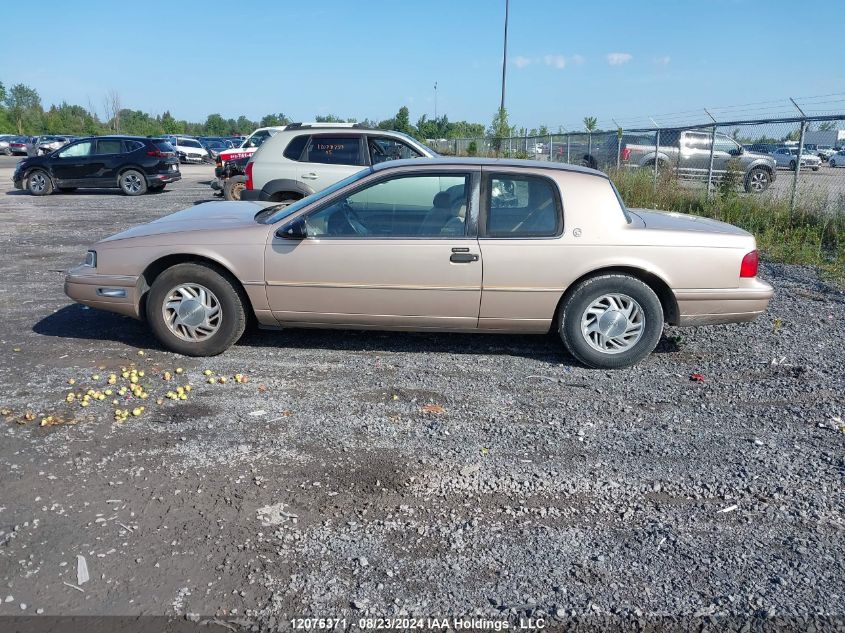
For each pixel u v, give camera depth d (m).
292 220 5.47
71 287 5.83
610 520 3.53
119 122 81.06
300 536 3.34
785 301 7.71
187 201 18.05
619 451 4.22
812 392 5.15
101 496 3.63
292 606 2.88
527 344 6.20
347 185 5.53
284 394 5.01
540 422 4.61
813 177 13.65
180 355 5.78
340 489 3.75
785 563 3.21
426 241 5.39
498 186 5.46
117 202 17.78
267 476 3.86
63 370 5.40
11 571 3.05
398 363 5.67
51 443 4.19
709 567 3.18
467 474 3.92
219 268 5.64
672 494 3.76
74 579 3.01
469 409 4.79
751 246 5.50
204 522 3.43
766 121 12.15
